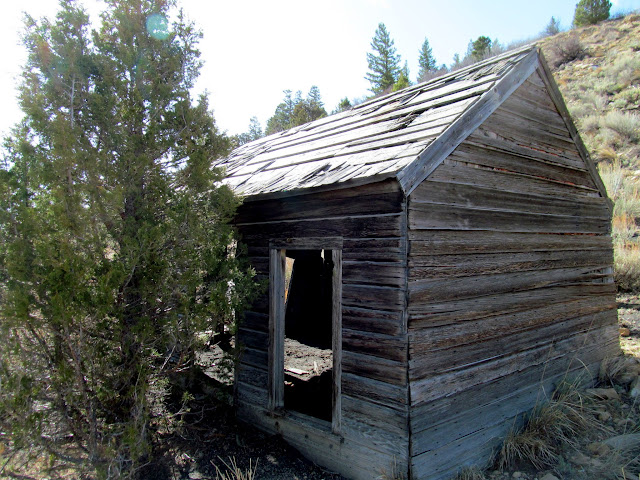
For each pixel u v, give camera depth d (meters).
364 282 4.17
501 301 4.80
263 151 8.05
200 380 6.27
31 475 4.24
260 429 5.39
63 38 4.24
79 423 4.16
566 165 5.97
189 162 4.61
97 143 4.46
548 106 5.72
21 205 3.71
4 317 3.64
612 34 28.34
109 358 4.19
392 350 3.91
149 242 4.00
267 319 5.35
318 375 6.96
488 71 5.47
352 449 4.24
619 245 11.20
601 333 6.35
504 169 5.00
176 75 4.79
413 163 3.85
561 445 4.64
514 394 4.90
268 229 5.32
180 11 4.90
